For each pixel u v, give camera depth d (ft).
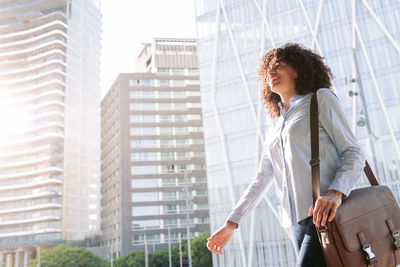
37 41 293.43
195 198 243.60
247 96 53.31
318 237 3.16
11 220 255.70
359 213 3.15
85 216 266.57
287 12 49.80
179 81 269.03
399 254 3.27
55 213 252.42
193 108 263.70
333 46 44.34
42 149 265.54
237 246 46.68
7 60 291.99
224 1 57.36
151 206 238.07
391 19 42.37
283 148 3.67
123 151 246.06
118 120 259.19
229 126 53.26
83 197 269.03
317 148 3.34
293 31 48.34
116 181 253.24
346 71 42.52
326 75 3.95
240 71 54.13
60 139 269.23
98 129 293.64
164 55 276.00
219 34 56.70
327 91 3.56
